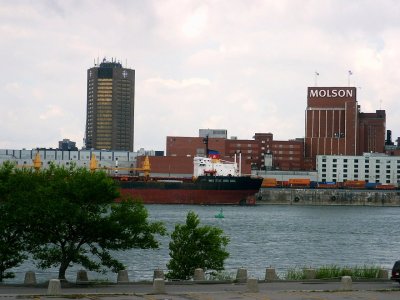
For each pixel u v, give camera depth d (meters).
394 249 142.62
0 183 71.06
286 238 162.88
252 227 197.12
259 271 100.38
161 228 71.81
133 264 105.31
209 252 74.94
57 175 72.31
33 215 68.12
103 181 69.00
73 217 66.56
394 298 53.78
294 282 68.19
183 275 73.81
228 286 63.12
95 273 92.75
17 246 70.25
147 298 52.16
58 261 70.00
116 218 68.75
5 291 57.97
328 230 193.38
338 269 78.69
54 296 52.34
